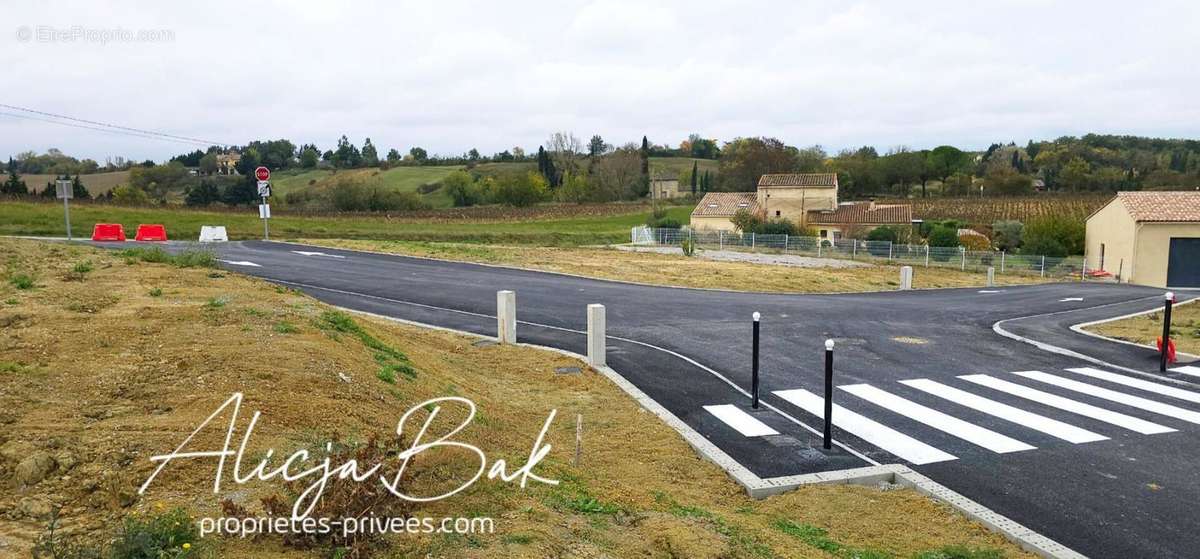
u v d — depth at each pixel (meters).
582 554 4.58
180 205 51.09
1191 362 12.67
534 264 28.22
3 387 6.13
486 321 15.79
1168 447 8.17
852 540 5.90
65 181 26.41
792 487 7.09
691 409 9.75
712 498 6.76
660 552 4.85
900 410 9.73
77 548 3.89
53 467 4.92
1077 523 6.24
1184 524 6.21
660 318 17.03
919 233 51.91
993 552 5.67
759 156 95.75
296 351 7.94
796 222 59.38
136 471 5.00
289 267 22.81
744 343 14.24
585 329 15.34
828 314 18.42
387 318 15.42
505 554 4.38
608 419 9.12
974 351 13.74
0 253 13.61
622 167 97.31
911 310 19.83
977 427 8.96
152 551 3.87
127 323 8.57
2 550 3.88
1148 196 38.94
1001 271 38.66
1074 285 32.38
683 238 48.09
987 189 93.94
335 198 65.56
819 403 10.09
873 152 121.44
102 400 6.14
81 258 14.06
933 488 6.97
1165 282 36.84
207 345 7.84
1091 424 9.05
